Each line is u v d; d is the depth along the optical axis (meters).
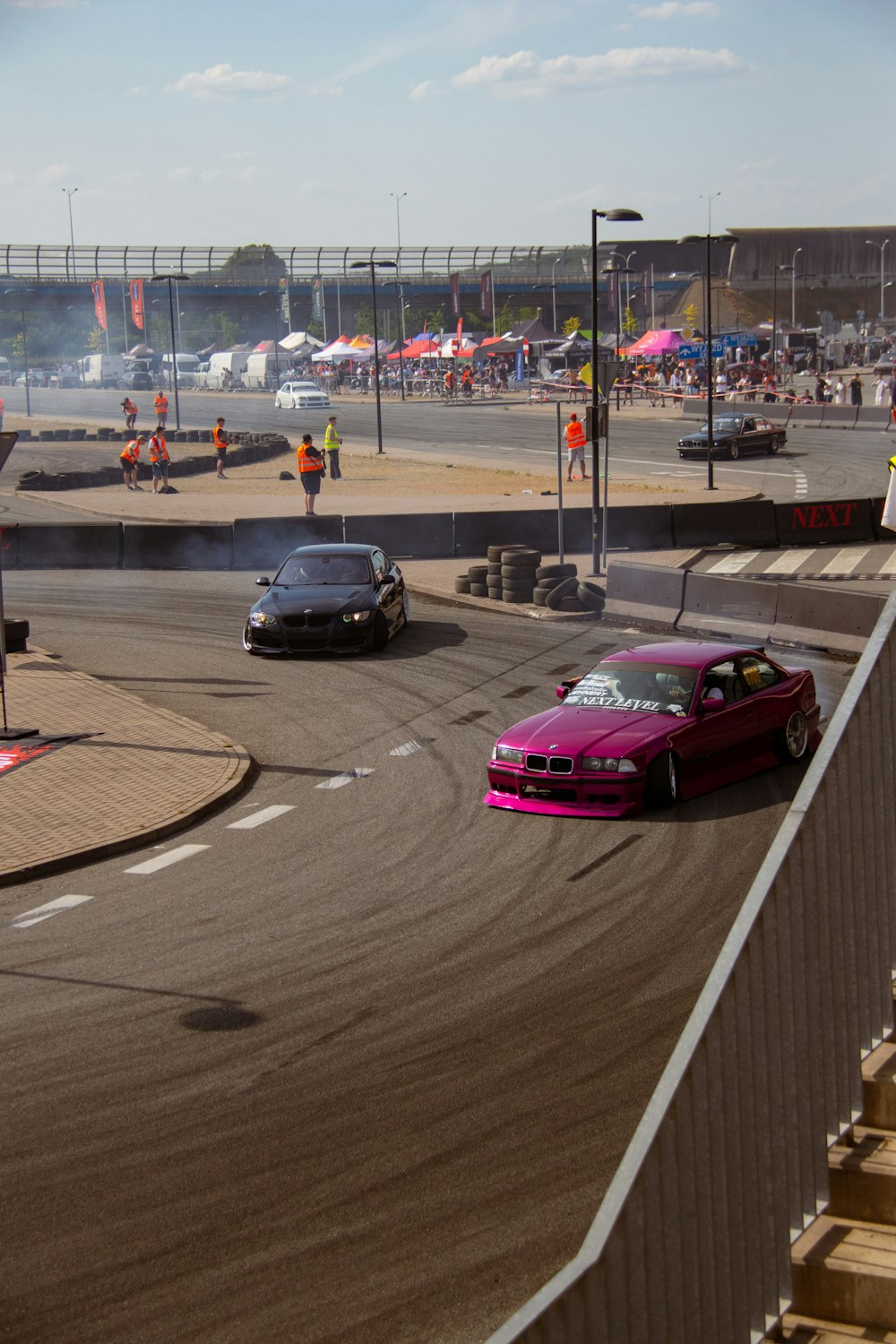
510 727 29.50
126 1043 14.30
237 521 54.59
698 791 23.83
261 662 37.19
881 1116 7.89
